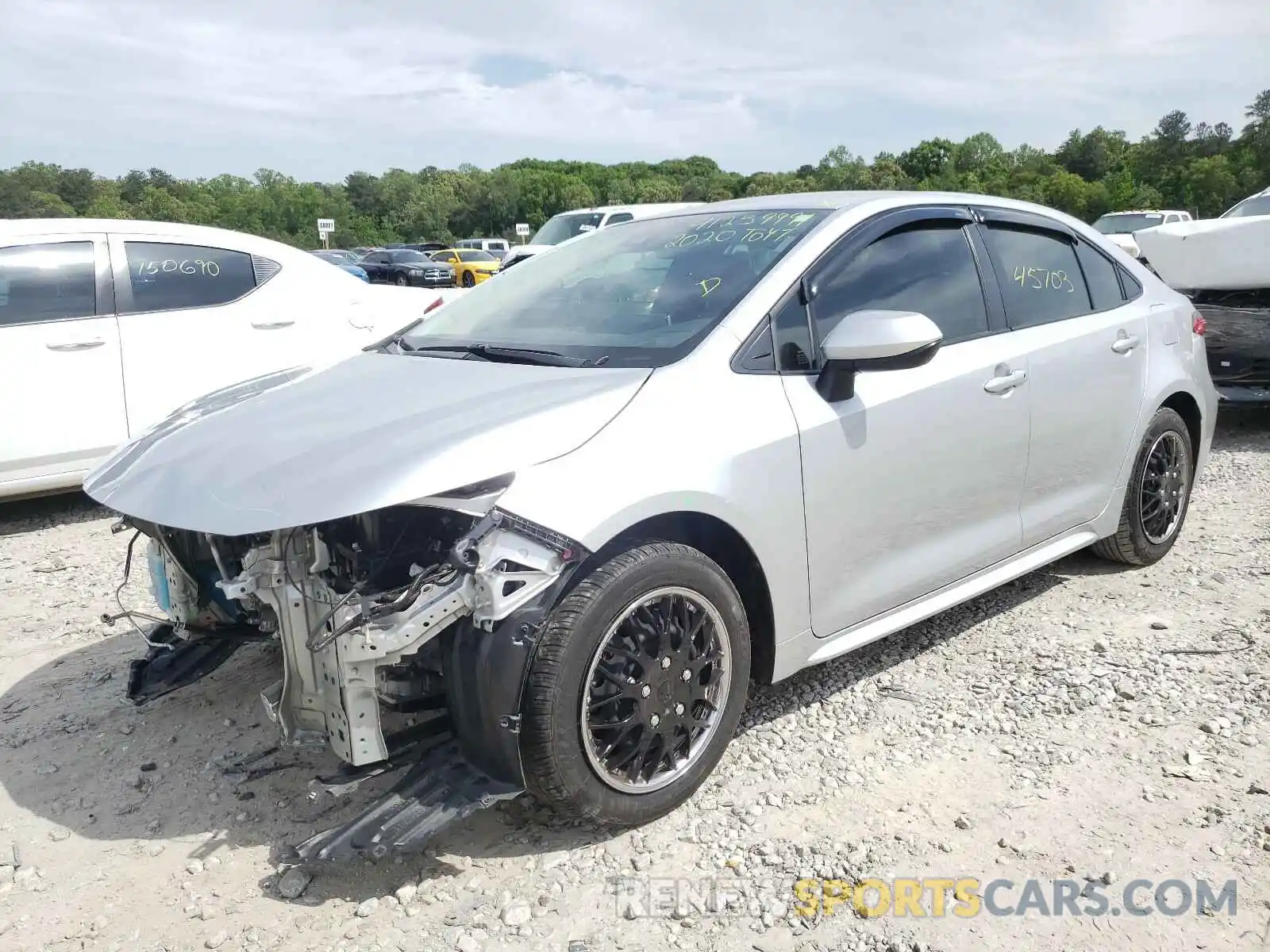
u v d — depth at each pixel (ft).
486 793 7.81
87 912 7.77
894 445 10.07
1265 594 13.62
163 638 11.07
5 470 18.12
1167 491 14.53
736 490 8.67
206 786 9.56
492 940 7.33
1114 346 13.02
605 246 12.23
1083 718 10.39
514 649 7.49
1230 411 27.63
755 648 9.57
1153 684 11.07
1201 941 7.13
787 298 9.74
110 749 10.33
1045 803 8.86
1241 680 11.09
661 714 8.46
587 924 7.48
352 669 7.41
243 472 8.14
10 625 13.93
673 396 8.70
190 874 8.21
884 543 10.26
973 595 11.53
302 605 7.82
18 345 18.25
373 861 8.27
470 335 11.10
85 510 20.25
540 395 8.59
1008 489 11.68
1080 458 12.69
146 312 19.63
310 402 9.52
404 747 8.11
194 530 7.68
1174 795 8.91
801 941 7.25
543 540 7.46
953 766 9.53
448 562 7.48
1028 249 12.63
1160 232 24.04
